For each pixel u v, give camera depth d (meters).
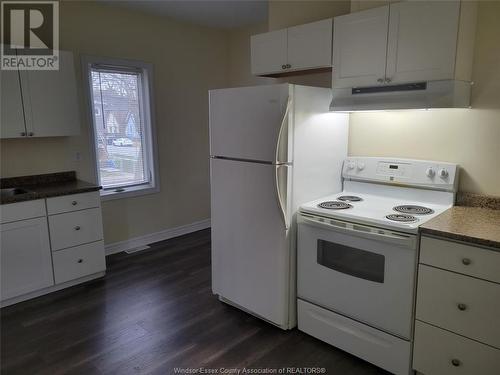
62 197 2.97
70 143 3.49
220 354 2.27
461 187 2.34
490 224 1.90
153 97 4.05
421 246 1.87
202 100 4.56
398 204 2.40
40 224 2.88
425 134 2.44
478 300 1.73
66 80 3.15
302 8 2.96
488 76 2.16
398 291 1.98
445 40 1.93
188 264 3.65
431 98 1.98
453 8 1.89
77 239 3.11
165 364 2.18
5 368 2.15
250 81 4.54
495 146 2.19
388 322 2.05
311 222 2.28
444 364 1.89
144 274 3.42
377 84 2.21
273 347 2.35
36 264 2.89
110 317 2.68
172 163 4.34
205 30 4.46
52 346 2.35
